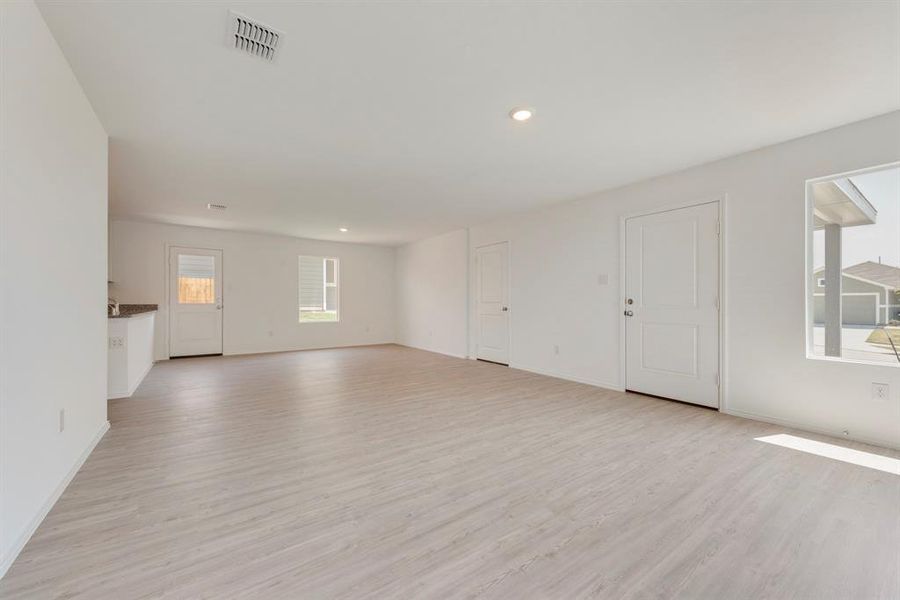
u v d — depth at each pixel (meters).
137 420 3.19
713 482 2.13
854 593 1.32
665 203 3.84
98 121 2.66
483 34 1.84
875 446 2.63
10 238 1.44
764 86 2.28
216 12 1.69
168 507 1.85
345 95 2.39
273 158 3.42
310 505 1.89
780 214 3.07
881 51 1.95
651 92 2.36
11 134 1.45
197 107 2.52
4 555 1.39
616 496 1.98
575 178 3.96
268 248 7.35
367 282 8.55
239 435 2.85
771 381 3.12
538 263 5.27
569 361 4.83
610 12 1.70
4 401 1.39
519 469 2.30
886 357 2.70
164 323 6.36
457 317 6.83
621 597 1.31
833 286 2.90
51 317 1.82
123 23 1.75
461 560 1.49
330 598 1.29
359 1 1.62
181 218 5.83
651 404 3.70
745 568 1.45
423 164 3.58
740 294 3.30
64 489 1.99
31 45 1.62
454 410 3.51
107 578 1.37
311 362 6.18
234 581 1.37
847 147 2.75
